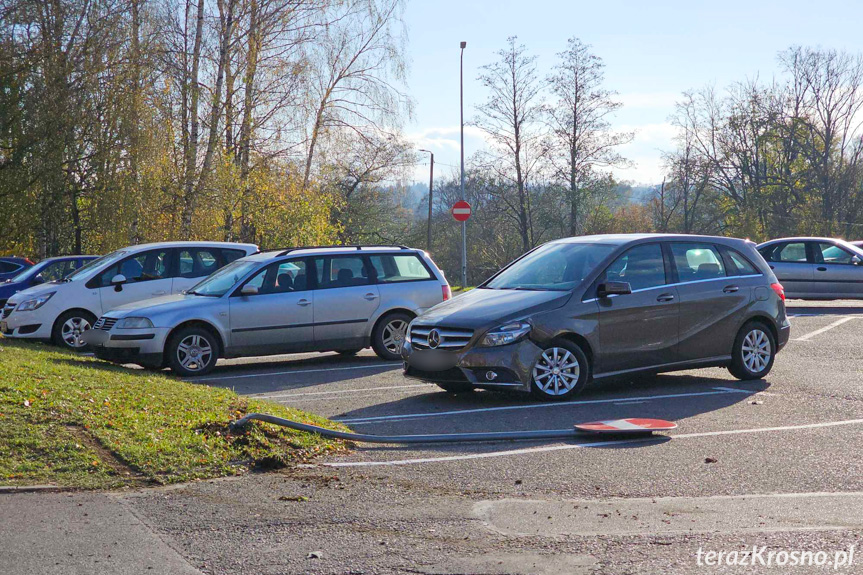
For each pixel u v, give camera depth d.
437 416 8.27
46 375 9.03
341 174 30.20
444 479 5.81
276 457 6.20
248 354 12.05
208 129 25.98
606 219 54.72
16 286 17.41
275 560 4.13
